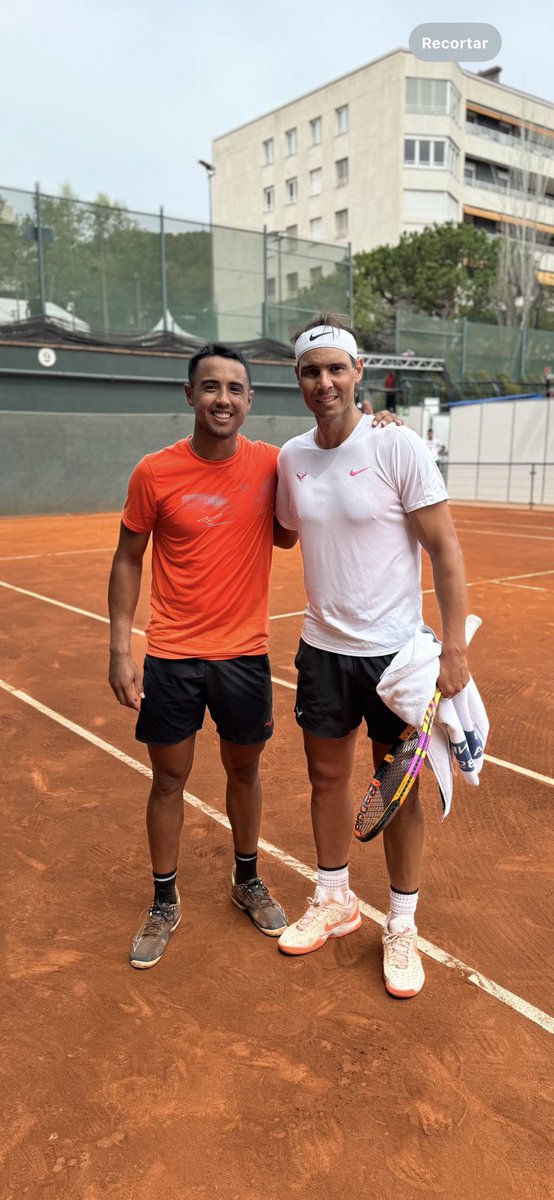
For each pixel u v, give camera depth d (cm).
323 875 282
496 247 4069
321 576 251
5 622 802
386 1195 186
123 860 339
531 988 257
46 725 500
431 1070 223
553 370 3155
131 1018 244
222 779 420
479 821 371
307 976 265
